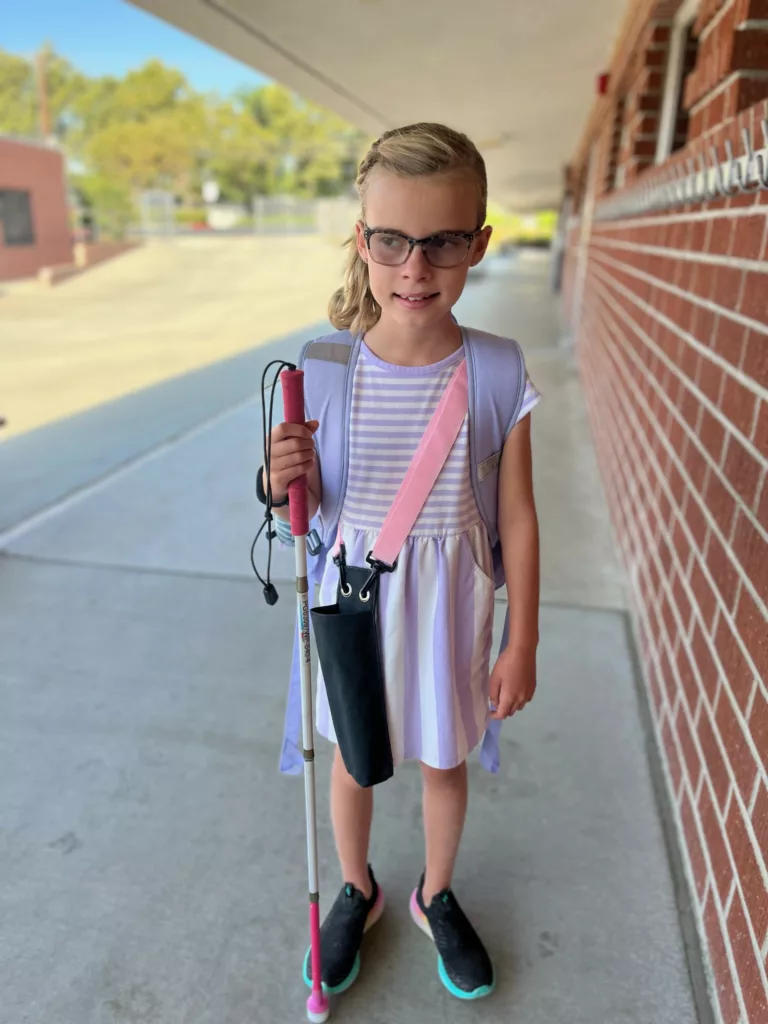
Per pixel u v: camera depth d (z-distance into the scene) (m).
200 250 30.67
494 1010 1.55
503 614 1.90
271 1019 1.53
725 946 1.52
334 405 1.33
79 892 1.80
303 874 1.85
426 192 1.12
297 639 1.51
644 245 3.56
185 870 1.86
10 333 13.02
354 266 1.33
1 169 23.17
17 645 2.76
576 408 6.34
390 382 1.31
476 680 1.46
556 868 1.87
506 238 48.06
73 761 2.21
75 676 2.59
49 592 3.14
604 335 5.29
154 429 5.69
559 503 4.16
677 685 2.13
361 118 8.87
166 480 4.50
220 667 2.64
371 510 1.36
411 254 1.16
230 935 1.70
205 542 3.62
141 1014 1.54
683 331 2.48
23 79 50.34
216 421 5.91
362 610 1.34
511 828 1.99
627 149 4.78
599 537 3.71
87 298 19.66
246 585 3.21
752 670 1.52
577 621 2.93
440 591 1.36
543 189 22.59
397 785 2.13
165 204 39.16
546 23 5.04
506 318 12.41
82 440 5.39
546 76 6.62
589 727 2.35
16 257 23.80
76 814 2.02
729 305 1.93
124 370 9.11
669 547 2.42
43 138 45.06
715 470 1.94
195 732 2.33
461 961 1.59
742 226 1.85
